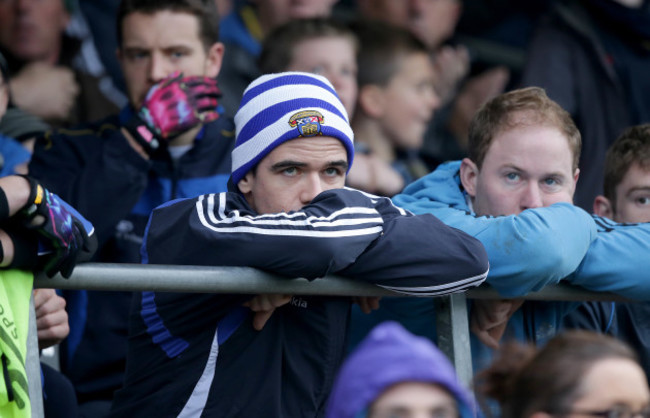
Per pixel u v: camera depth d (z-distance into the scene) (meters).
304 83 9.61
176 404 9.14
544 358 7.09
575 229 10.03
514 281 9.86
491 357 10.59
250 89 9.81
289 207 9.41
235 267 8.73
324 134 9.41
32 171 12.82
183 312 9.13
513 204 10.52
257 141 9.48
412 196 11.17
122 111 13.66
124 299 12.41
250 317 9.18
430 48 19.78
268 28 18.88
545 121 10.57
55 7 17.56
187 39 13.66
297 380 9.23
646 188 12.18
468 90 20.86
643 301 10.85
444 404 5.85
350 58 16.44
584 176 18.09
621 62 18.95
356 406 5.86
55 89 17.28
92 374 12.20
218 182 13.15
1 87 12.26
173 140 13.12
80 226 8.33
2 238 7.81
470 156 11.02
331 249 8.73
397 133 17.78
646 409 6.89
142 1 13.64
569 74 18.58
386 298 10.63
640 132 12.40
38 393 7.96
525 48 21.17
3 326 7.75
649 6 20.17
